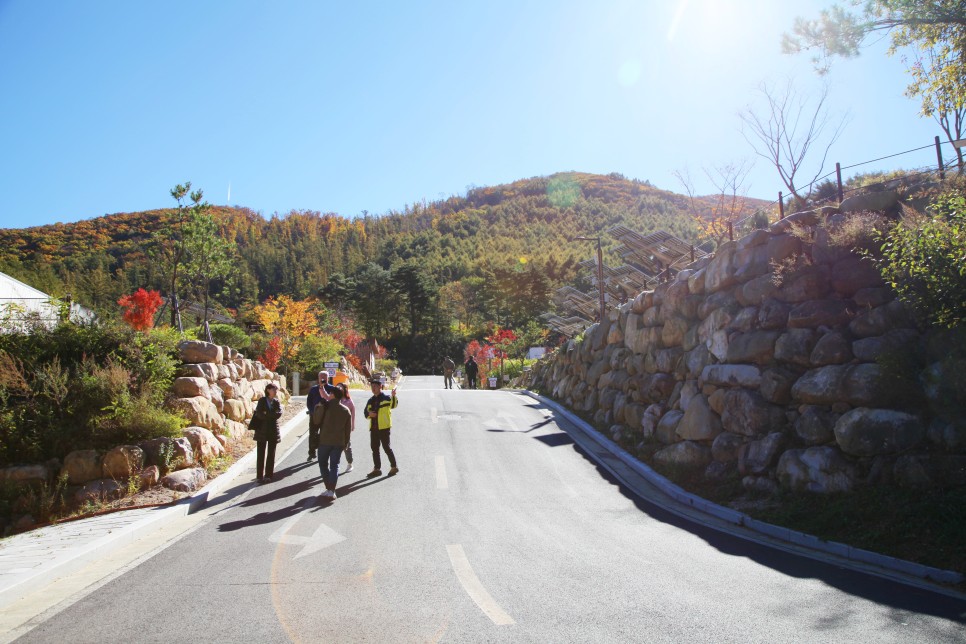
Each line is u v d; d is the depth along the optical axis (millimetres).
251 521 8648
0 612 5285
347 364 34281
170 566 6598
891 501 8016
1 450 10438
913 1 9898
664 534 8234
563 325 37469
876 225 10453
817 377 9945
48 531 8328
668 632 4723
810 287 10844
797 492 9242
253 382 17312
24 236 112062
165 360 13062
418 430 16578
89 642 4555
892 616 5195
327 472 9930
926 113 11234
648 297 16484
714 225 30188
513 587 5793
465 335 78875
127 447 10539
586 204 187250
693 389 12828
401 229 184625
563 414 20266
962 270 7609
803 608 5355
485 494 10328
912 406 8672
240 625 4832
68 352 12586
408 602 5367
